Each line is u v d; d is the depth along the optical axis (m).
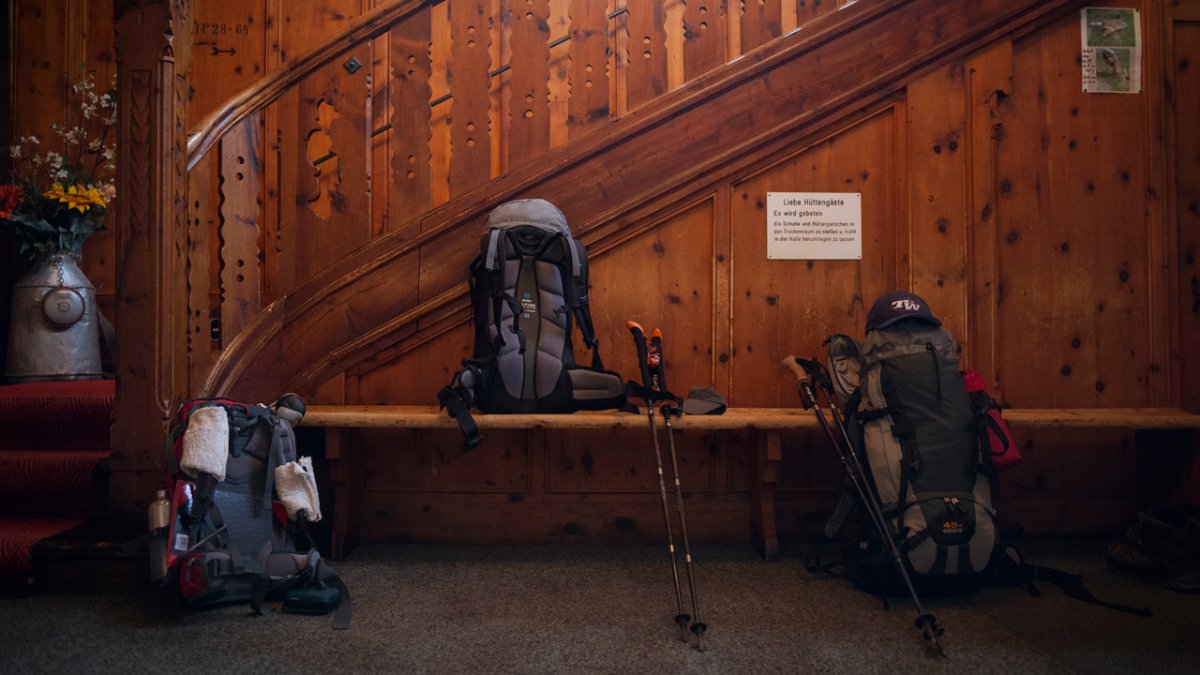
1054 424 2.57
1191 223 2.99
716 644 1.88
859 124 2.91
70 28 3.69
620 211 2.85
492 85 3.54
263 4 3.67
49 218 3.14
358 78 2.83
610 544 2.84
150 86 2.32
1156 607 2.17
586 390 2.56
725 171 2.86
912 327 2.38
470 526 2.84
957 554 2.12
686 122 2.87
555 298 2.59
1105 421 2.57
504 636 1.93
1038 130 2.95
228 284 2.62
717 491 2.86
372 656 1.80
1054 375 2.92
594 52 2.88
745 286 2.88
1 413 2.59
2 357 3.30
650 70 2.89
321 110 3.54
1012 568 2.29
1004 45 2.91
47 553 2.16
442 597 2.23
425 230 2.84
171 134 2.34
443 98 2.93
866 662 1.78
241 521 2.14
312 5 3.67
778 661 1.79
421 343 2.83
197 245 2.48
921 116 2.89
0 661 1.75
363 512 2.83
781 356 2.88
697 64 2.90
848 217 2.90
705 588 2.32
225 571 2.04
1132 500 2.92
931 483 2.17
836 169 2.91
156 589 2.21
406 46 2.85
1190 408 2.95
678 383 2.88
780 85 2.88
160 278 2.32
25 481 2.40
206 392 2.46
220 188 2.60
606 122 2.86
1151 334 2.94
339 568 2.51
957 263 2.88
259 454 2.22
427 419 2.48
